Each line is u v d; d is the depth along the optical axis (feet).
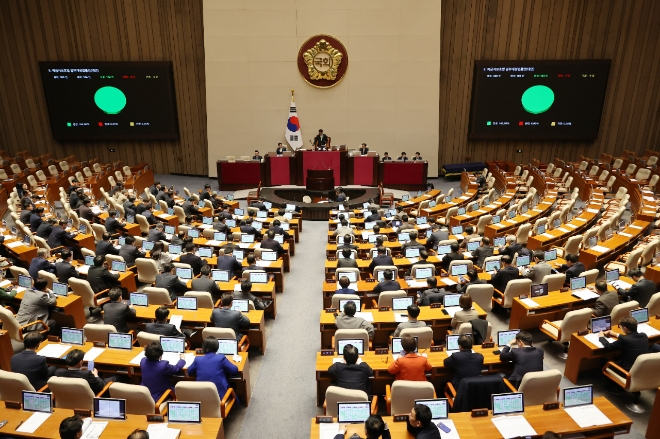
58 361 22.22
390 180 69.62
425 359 20.12
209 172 78.95
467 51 74.49
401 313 26.61
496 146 78.79
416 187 69.56
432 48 72.64
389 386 20.01
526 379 18.43
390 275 29.17
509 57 74.02
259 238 43.45
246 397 23.09
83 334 23.15
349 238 38.75
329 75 73.77
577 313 24.89
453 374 21.25
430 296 27.78
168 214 52.16
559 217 46.83
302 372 26.30
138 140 80.33
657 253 34.19
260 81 74.59
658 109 73.36
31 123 79.15
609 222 41.09
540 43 73.00
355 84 74.43
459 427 16.93
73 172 71.10
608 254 37.32
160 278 29.86
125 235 43.11
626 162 70.49
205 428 17.33
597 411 17.66
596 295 28.35
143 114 76.95
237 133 76.79
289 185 70.33
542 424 17.08
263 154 77.41
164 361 20.25
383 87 74.38
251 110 75.77
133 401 18.10
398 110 75.20
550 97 73.05
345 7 71.72
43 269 32.32
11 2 74.02
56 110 76.48
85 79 75.31
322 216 58.39
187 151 80.28
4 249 38.88
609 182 63.10
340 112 75.61
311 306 34.63
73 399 18.62
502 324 30.96
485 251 35.42
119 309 25.88
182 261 33.94
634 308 24.71
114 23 75.00
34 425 17.34
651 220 44.80
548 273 31.07
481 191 64.64
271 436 21.24
